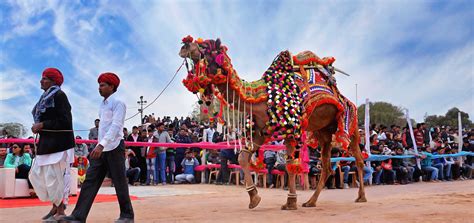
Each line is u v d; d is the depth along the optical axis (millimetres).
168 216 6422
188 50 6887
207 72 6852
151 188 12797
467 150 19203
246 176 7148
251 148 7082
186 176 15312
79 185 13336
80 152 13680
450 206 7188
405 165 16375
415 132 17797
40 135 5812
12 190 9867
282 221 5734
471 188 12125
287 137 6906
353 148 8648
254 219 5953
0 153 11930
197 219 6031
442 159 17922
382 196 9773
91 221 6031
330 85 8055
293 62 7641
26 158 11055
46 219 5836
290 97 6957
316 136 8406
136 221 5871
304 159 12531
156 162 14617
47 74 5895
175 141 16297
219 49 6949
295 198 7133
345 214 6375
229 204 8180
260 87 7082
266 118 6973
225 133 7371
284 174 12930
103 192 11289
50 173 5719
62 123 5773
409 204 7582
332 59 8219
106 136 5297
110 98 5586
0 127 13094
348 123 8180
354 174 14281
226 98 7027
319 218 5980
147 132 15016
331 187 13312
